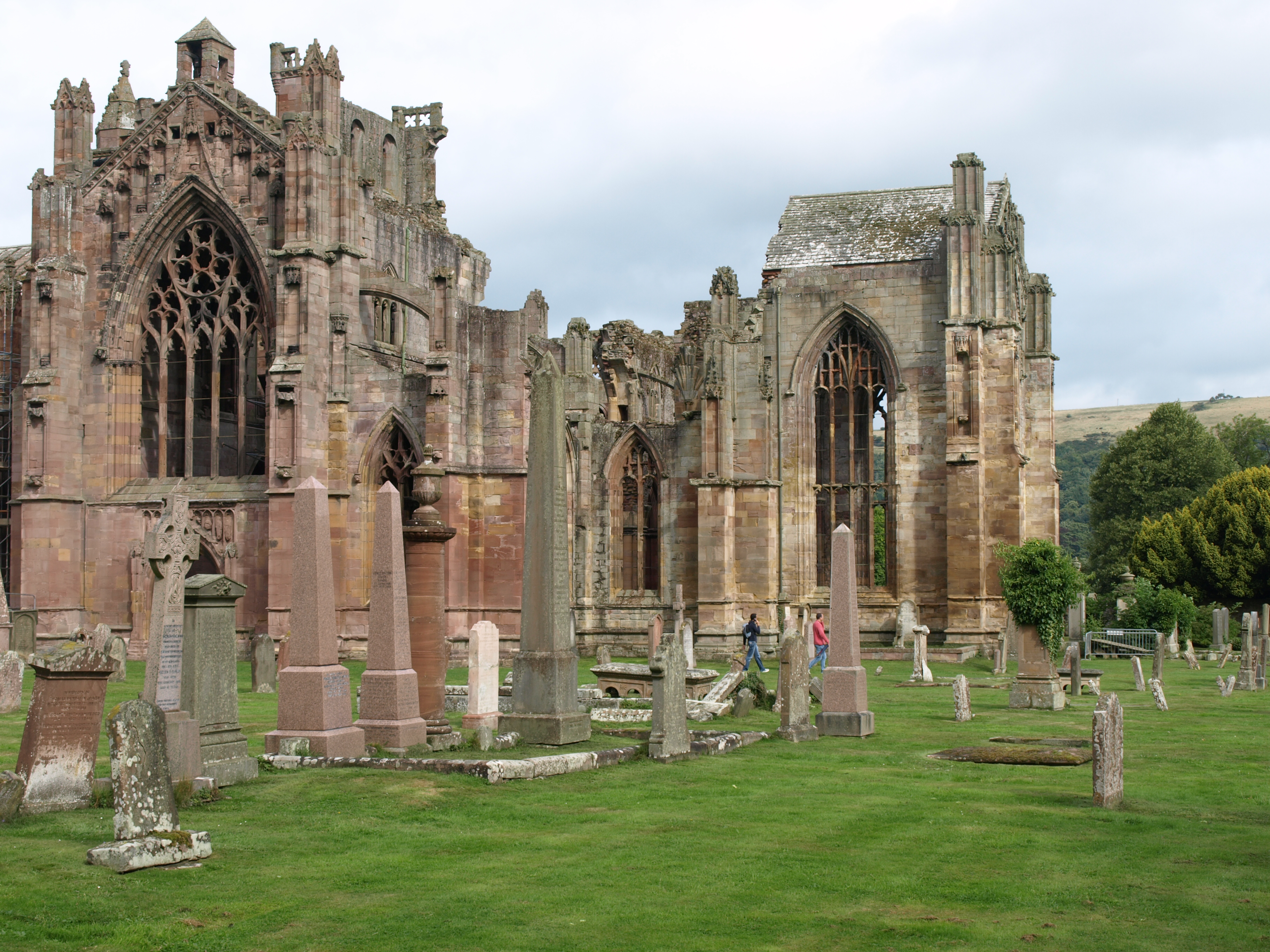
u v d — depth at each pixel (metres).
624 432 80.56
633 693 45.41
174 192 75.38
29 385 74.94
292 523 68.31
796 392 83.88
